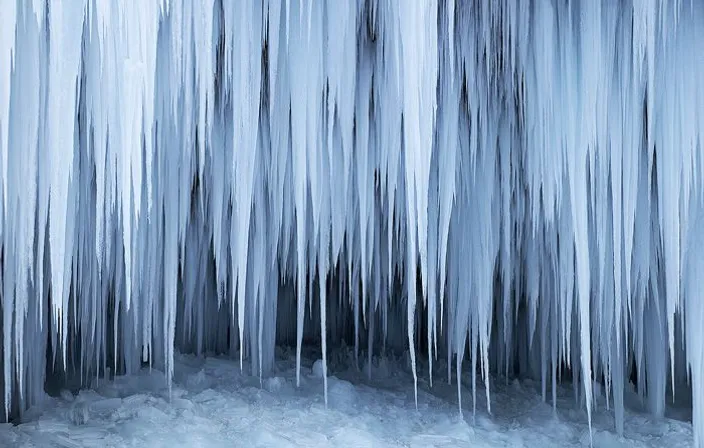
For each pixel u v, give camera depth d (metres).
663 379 6.21
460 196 5.73
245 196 4.13
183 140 4.81
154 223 5.26
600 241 4.57
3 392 4.94
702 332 4.63
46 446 4.27
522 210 6.15
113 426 4.76
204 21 3.69
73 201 3.84
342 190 4.97
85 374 6.21
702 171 4.36
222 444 4.57
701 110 4.28
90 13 3.35
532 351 8.12
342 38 4.04
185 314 7.31
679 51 4.27
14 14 3.04
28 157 3.25
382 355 8.56
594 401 6.43
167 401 5.39
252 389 6.06
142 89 3.48
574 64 4.36
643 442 5.41
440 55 4.79
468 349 9.03
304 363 7.91
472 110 4.94
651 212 5.25
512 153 5.55
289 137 4.90
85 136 4.58
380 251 7.37
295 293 9.29
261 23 3.99
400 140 4.74
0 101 3.04
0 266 4.68
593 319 6.14
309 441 4.73
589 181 5.06
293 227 6.41
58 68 3.16
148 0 3.40
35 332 5.06
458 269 5.99
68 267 3.86
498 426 5.72
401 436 5.15
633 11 4.19
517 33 4.73
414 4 3.77
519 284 7.31
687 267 4.62
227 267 7.56
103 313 5.87
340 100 4.29
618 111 4.35
